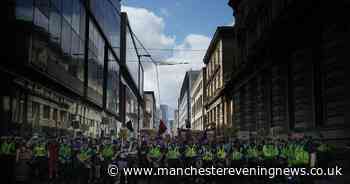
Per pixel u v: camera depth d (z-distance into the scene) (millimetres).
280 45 27016
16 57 22844
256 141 25234
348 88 17531
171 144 23781
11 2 22469
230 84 49719
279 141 21641
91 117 46344
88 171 20359
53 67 29250
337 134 17922
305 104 23047
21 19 23547
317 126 21031
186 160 20906
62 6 32281
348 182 15469
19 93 24406
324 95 20328
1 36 21531
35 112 27219
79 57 38906
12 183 19750
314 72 22125
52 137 25531
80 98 40312
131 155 20891
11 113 23031
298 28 23219
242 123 44594
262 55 32312
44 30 27406
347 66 17641
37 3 26047
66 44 33500
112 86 62062
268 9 31688
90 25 44188
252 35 38438
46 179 21297
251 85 39656
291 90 27109
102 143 22672
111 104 60938
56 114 32125
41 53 26578
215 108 68062
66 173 20938
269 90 32688
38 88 27922
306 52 22984
